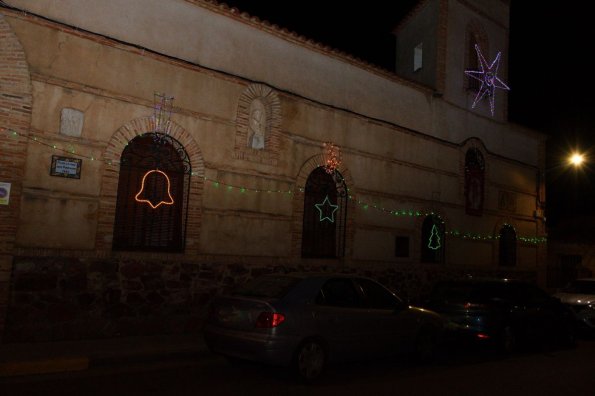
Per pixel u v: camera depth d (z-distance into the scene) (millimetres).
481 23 17625
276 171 11602
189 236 10227
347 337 7766
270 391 6812
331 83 12977
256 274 11133
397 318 8562
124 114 9547
